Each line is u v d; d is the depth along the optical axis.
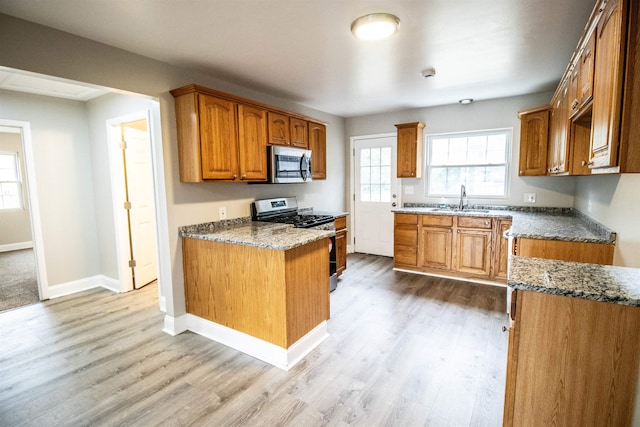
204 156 2.67
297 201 4.42
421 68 2.97
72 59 2.16
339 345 2.59
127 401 1.97
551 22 2.10
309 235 2.57
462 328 2.84
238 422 1.79
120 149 3.72
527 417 1.36
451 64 2.87
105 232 3.96
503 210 4.28
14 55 1.92
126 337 2.77
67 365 2.36
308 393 2.03
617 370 1.22
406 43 2.41
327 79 3.26
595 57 1.52
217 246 2.58
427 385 2.08
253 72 3.01
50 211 3.67
